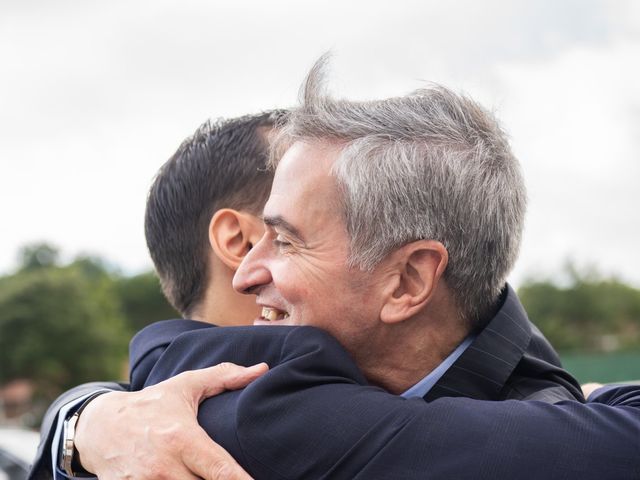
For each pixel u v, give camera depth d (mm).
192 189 2219
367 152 1611
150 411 1573
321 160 1648
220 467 1484
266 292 1794
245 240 2176
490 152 1699
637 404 1610
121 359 67562
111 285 84438
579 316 46250
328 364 1590
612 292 47188
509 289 1851
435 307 1701
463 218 1639
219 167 2197
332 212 1629
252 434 1508
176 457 1508
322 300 1655
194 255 2229
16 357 61500
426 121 1658
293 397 1531
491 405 1513
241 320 2195
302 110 1712
